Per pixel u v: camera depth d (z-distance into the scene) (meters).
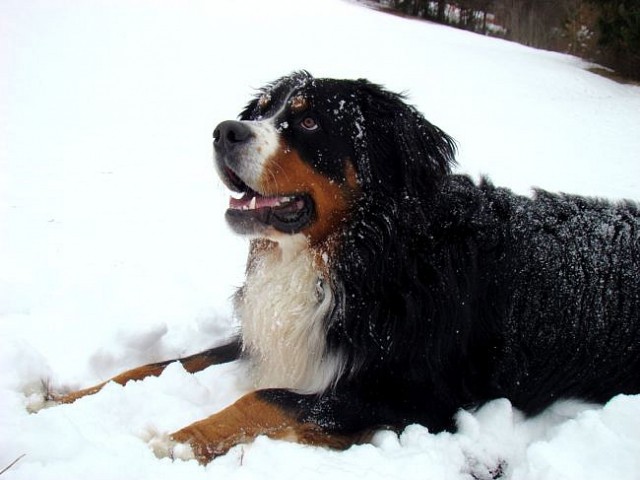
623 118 3.69
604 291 0.99
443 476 0.71
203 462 0.77
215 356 1.04
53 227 1.58
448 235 0.91
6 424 0.67
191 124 2.77
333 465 0.70
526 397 0.95
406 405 0.87
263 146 0.88
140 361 1.05
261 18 5.46
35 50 3.77
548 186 2.18
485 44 6.25
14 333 1.03
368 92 0.94
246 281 1.01
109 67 3.59
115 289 1.25
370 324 0.87
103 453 0.66
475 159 2.53
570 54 6.64
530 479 0.70
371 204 0.89
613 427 0.78
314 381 0.90
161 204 1.83
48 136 2.43
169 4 5.50
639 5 5.35
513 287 0.94
